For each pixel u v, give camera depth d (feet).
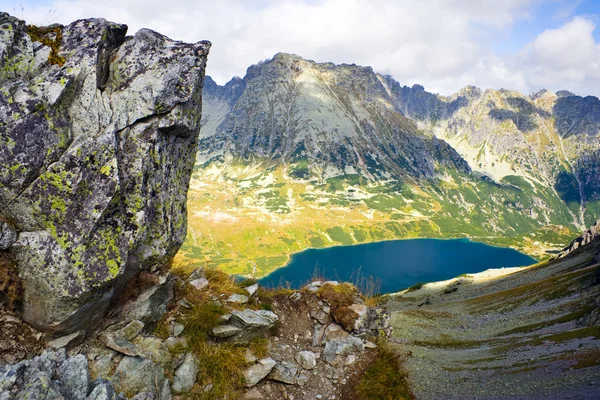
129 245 37.35
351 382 55.47
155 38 42.57
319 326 66.39
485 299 225.35
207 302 51.80
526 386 65.98
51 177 34.01
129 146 38.81
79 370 29.63
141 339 41.45
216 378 44.50
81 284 34.12
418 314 181.88
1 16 35.47
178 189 46.93
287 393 49.55
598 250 265.95
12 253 33.73
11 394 25.29
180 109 42.11
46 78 35.58
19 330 34.68
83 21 40.32
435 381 67.46
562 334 107.04
